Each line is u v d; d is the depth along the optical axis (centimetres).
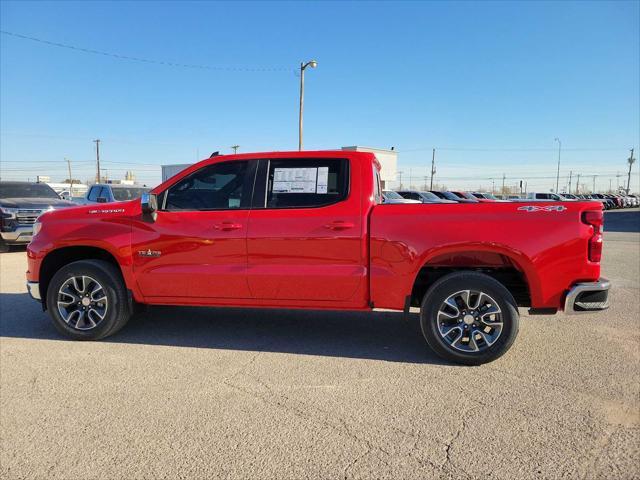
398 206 448
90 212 515
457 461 285
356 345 498
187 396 374
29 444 307
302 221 458
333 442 307
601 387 387
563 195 6153
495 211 429
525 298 473
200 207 489
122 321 511
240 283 472
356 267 451
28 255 526
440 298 434
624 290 771
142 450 299
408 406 355
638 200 7225
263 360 454
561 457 288
